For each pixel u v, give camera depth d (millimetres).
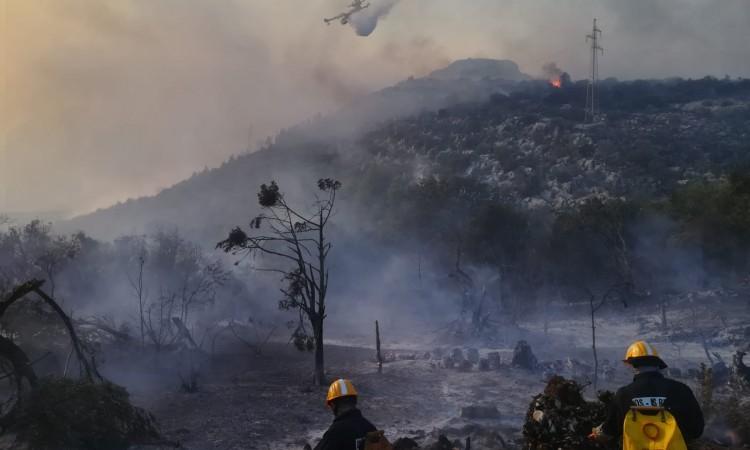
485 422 17328
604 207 63031
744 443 12516
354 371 28250
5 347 14656
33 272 40250
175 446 14898
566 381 7363
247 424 17578
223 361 31406
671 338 36219
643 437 5340
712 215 58406
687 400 5500
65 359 22891
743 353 20766
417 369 28109
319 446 5863
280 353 34844
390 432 16844
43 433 13258
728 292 49875
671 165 133500
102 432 13961
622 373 25938
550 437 7125
